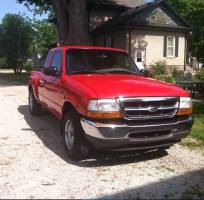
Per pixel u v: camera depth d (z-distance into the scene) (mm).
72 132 6520
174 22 31672
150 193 5152
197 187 5395
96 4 33000
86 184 5441
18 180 5551
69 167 6188
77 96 6352
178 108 6312
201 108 12406
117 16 33094
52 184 5414
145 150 7176
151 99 6039
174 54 31797
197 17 41469
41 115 11047
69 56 7750
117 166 6285
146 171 6055
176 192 5199
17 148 7336
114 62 7941
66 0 21984
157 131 6125
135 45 29891
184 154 7051
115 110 5871
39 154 6930
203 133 8570
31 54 53125
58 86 7461
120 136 5867
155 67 29000
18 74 42812
